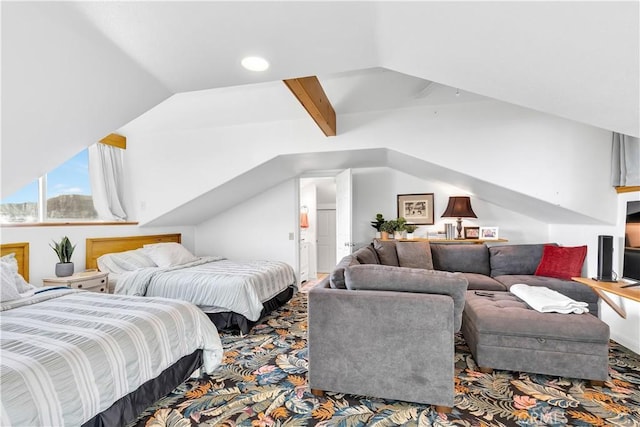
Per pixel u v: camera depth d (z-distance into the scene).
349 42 1.43
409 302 1.94
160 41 1.36
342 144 3.60
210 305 3.19
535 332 2.27
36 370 1.32
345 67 1.67
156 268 3.59
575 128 3.07
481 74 1.53
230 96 3.40
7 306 2.04
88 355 1.51
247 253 5.29
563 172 3.09
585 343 2.21
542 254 3.84
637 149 2.72
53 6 1.08
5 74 1.18
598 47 1.10
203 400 2.06
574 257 3.52
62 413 1.35
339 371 2.06
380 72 2.88
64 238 3.26
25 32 1.10
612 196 3.03
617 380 2.26
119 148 4.23
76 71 1.36
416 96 3.09
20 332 1.66
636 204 2.32
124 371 1.65
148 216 4.27
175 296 3.28
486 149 3.24
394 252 4.16
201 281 3.28
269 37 1.37
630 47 1.05
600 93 1.37
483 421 1.83
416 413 1.91
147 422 1.84
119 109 1.71
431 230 4.71
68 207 3.62
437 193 4.71
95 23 1.21
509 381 2.27
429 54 1.47
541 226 4.39
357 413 1.92
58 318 1.88
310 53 1.52
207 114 3.73
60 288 2.58
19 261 3.03
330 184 6.46
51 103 1.41
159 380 1.97
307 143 3.72
